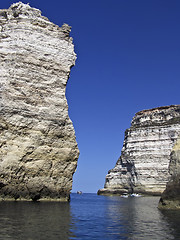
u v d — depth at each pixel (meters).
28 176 30.20
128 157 98.81
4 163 28.94
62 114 34.25
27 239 11.05
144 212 25.19
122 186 97.50
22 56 33.88
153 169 91.12
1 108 30.61
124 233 13.71
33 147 31.08
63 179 32.44
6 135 30.11
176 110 102.31
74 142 34.06
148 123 106.00
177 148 26.80
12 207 21.88
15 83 32.41
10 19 35.78
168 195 27.00
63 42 37.47
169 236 12.98
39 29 36.12
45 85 34.34
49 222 15.75
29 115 31.94
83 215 21.06
